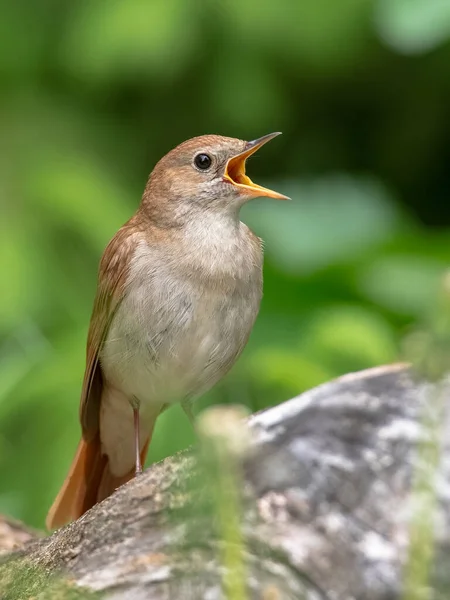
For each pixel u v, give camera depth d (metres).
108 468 8.54
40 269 9.83
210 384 7.96
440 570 4.36
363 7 11.38
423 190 13.17
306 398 5.05
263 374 9.41
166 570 4.77
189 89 11.54
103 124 11.27
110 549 5.00
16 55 11.16
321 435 4.89
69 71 11.10
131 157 11.22
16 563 5.96
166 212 7.75
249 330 7.86
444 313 3.70
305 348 9.77
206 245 7.62
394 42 10.51
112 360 7.84
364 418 4.91
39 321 9.84
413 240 11.06
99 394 8.37
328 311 10.25
